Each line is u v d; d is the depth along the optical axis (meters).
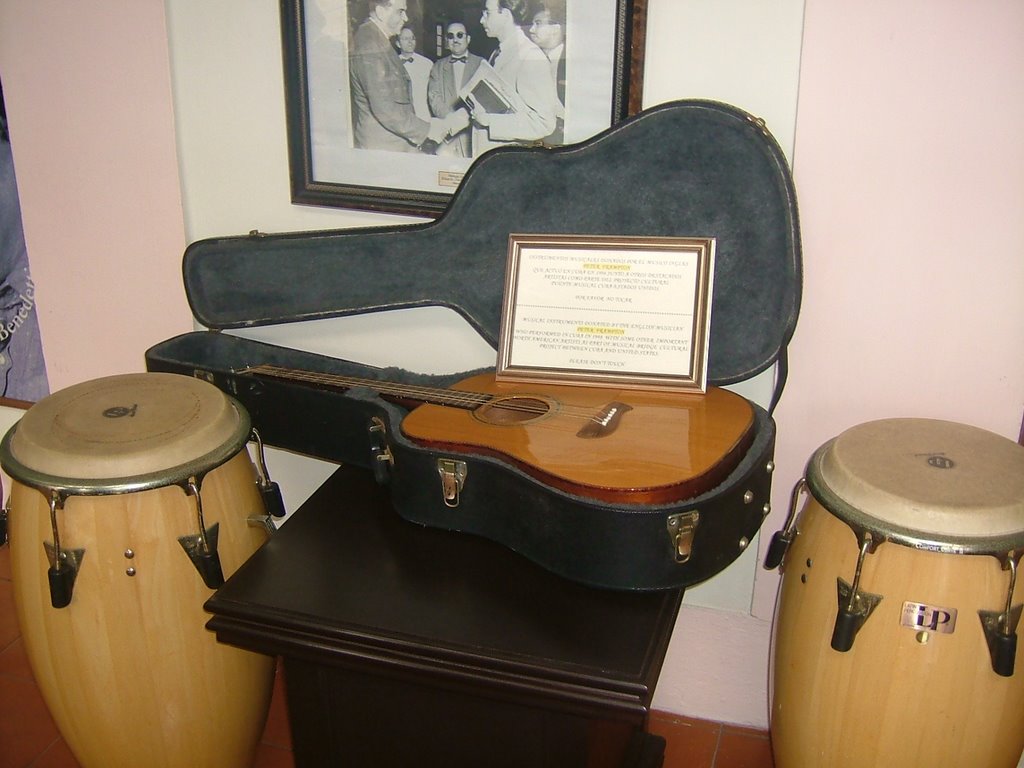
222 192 1.71
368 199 1.61
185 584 1.37
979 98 1.25
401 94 1.54
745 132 1.33
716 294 1.42
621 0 1.37
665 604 1.22
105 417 1.40
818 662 1.29
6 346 2.10
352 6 1.50
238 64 1.61
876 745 1.27
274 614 1.20
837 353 1.45
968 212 1.31
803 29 1.29
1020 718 1.27
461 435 1.31
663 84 1.42
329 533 1.38
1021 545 1.13
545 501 1.19
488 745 1.23
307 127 1.60
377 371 1.67
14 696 1.84
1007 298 1.34
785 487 1.57
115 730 1.45
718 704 1.83
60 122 1.71
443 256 1.54
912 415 1.45
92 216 1.77
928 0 1.23
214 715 1.49
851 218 1.37
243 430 1.45
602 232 1.45
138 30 1.60
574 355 1.47
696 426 1.32
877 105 1.29
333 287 1.61
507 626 1.18
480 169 1.46
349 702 1.26
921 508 1.15
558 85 1.46
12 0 1.64
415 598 1.23
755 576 1.67
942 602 1.16
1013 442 1.31
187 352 1.74
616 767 1.49
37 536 1.35
